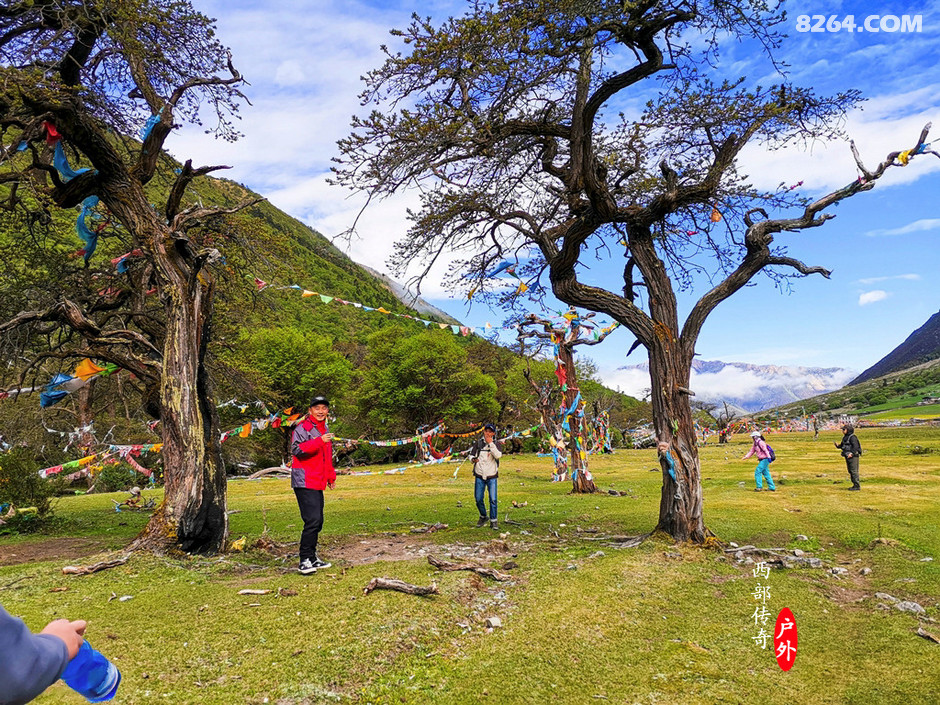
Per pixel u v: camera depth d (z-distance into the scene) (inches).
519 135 337.4
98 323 436.1
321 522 263.9
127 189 320.5
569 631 206.5
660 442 328.2
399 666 174.6
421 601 217.5
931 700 166.4
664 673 182.9
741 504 460.1
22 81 271.6
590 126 312.2
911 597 253.1
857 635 214.5
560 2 270.7
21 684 37.3
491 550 316.5
